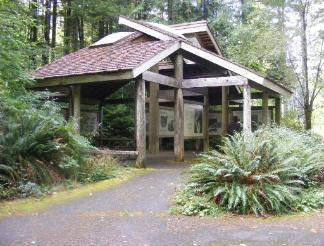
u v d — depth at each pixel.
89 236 5.73
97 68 12.20
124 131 18.78
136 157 12.03
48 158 9.52
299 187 8.17
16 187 8.38
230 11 27.09
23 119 9.42
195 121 18.09
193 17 27.56
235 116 19.05
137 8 22.44
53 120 9.71
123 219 6.65
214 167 7.80
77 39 24.77
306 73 20.69
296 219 6.70
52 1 23.67
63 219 6.65
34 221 6.53
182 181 9.49
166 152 17.58
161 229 6.09
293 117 22.36
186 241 5.52
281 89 14.55
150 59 11.98
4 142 8.91
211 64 14.88
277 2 20.36
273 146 7.84
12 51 10.21
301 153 9.03
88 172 10.06
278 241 5.49
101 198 8.16
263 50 21.03
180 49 13.76
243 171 7.27
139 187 9.15
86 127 15.18
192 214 6.95
